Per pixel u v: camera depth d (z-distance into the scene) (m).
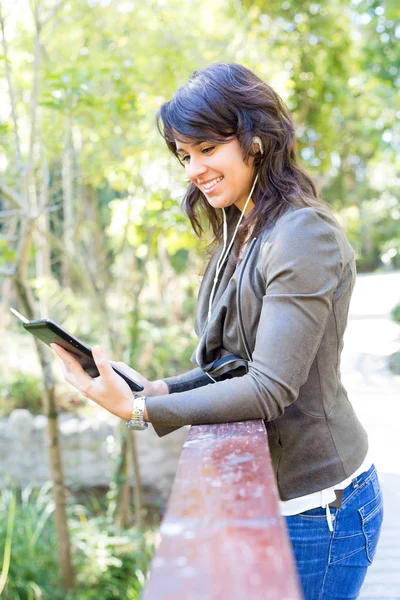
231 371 1.43
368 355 9.45
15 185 4.29
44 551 5.21
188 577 0.67
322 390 1.36
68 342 1.26
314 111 8.12
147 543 5.38
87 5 5.22
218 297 1.50
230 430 1.19
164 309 10.00
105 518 5.82
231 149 1.39
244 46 6.39
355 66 9.11
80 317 8.27
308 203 1.37
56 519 4.84
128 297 6.42
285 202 1.37
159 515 6.35
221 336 1.45
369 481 1.44
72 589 4.85
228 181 1.41
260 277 1.33
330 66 8.05
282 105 1.45
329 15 7.56
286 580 0.65
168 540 0.75
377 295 18.05
